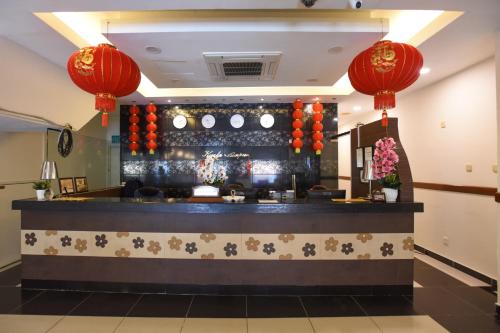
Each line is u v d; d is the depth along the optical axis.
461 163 4.06
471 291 3.33
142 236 3.30
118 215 3.32
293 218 3.26
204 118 6.60
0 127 4.05
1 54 3.17
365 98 5.99
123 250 3.31
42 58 3.75
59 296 3.18
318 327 2.58
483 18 2.70
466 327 2.59
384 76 2.46
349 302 3.06
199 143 6.61
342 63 3.97
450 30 2.93
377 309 2.91
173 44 3.34
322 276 3.25
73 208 3.26
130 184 6.09
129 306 2.95
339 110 7.04
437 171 4.55
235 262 3.27
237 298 3.15
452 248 4.20
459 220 4.07
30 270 3.38
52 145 5.06
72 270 3.34
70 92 4.34
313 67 4.13
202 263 3.27
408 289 3.27
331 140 6.50
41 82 3.76
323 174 6.51
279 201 3.42
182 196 6.54
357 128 4.76
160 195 4.73
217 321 2.67
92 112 4.94
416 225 5.09
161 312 2.83
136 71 2.67
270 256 3.26
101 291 3.31
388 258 3.27
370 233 3.27
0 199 4.14
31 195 4.66
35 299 3.10
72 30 3.33
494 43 3.04
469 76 3.93
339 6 2.51
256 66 4.03
